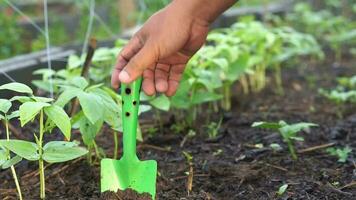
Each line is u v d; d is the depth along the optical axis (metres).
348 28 3.00
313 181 1.29
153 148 1.52
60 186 1.30
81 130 1.27
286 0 3.86
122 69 1.16
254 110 1.90
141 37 1.15
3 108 1.13
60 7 4.57
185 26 1.13
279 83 2.21
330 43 3.03
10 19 2.95
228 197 1.25
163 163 1.41
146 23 1.14
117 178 1.16
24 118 1.05
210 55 1.78
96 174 1.33
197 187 1.28
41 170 1.20
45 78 1.62
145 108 1.36
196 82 1.60
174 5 1.13
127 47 1.16
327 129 1.66
